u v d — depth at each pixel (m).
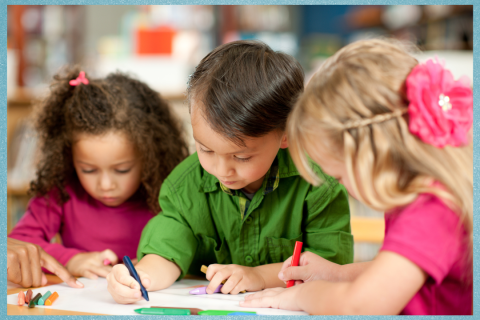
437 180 0.58
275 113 0.71
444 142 0.58
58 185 1.11
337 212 0.91
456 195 0.58
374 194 0.58
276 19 3.33
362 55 0.61
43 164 1.10
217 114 0.69
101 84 1.05
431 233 0.57
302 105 0.63
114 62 2.76
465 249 0.61
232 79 0.71
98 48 2.93
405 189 0.58
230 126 0.69
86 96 1.02
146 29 2.79
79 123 0.99
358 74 0.59
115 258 0.98
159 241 0.87
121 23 3.18
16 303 0.70
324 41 3.75
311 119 0.61
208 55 0.78
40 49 2.83
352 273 0.76
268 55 0.75
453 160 0.59
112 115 1.00
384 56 0.61
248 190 0.89
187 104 0.79
